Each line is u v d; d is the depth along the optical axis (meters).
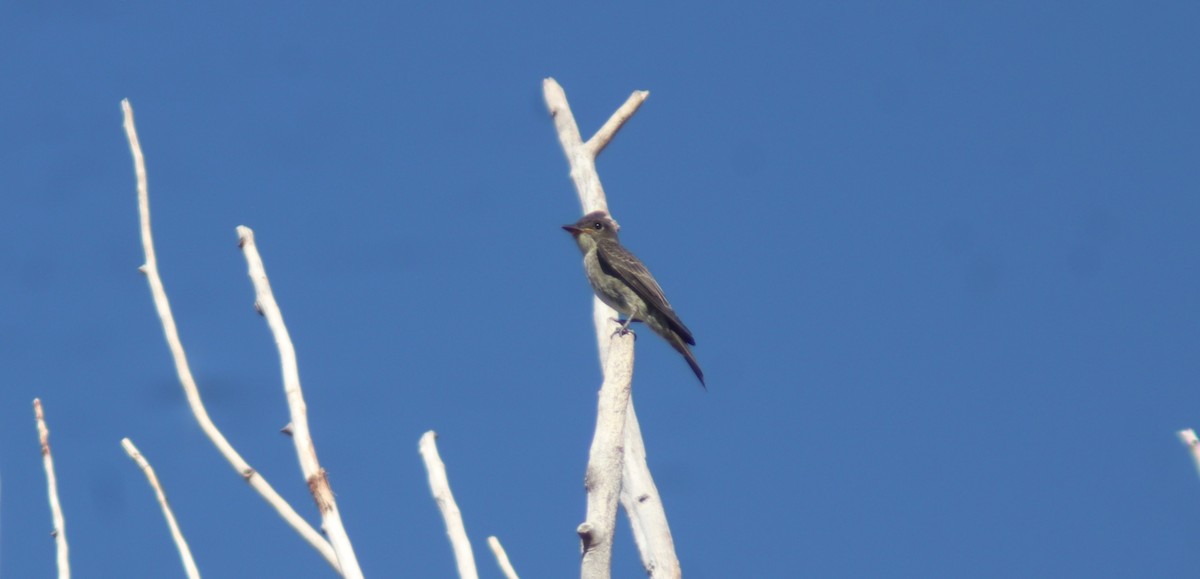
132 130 12.53
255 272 11.42
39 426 11.21
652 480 12.66
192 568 10.56
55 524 10.73
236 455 10.98
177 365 11.42
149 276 11.90
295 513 10.65
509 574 10.94
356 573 9.77
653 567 12.24
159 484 11.02
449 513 10.41
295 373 10.71
